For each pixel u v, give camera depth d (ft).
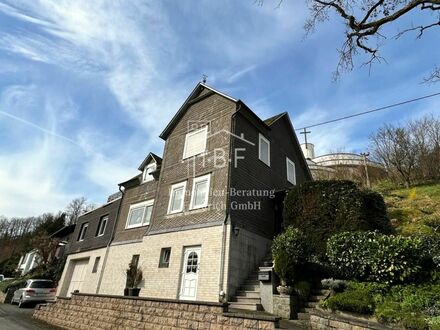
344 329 20.47
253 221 42.32
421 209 55.11
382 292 24.62
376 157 83.82
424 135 77.51
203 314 24.21
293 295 28.14
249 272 37.81
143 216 58.70
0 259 176.65
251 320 21.33
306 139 108.58
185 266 39.37
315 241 34.17
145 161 65.62
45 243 101.76
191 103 54.60
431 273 24.91
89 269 64.95
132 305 30.27
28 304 62.23
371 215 37.76
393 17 25.08
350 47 28.58
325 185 36.94
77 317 36.27
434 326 18.40
